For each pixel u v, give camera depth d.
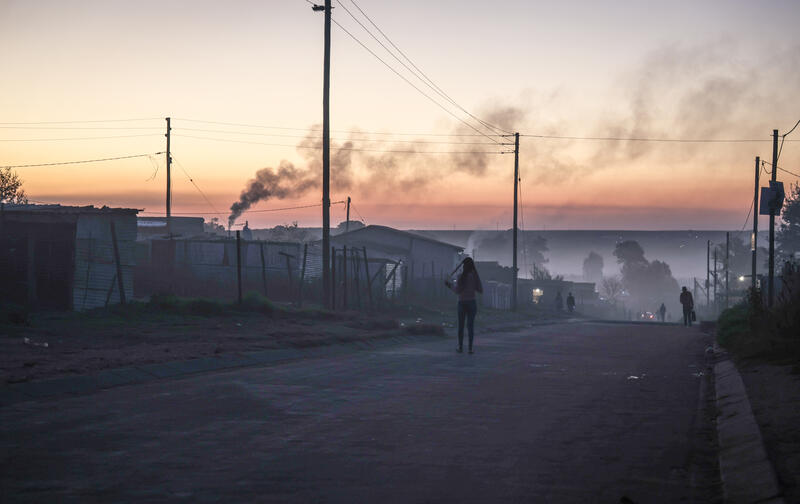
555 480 5.34
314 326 19.47
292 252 39.66
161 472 5.35
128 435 6.59
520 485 5.18
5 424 6.99
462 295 15.77
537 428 7.28
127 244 24.09
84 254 22.61
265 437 6.63
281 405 8.33
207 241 40.28
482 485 5.16
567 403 8.89
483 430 7.13
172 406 8.12
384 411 8.08
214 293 37.22
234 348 13.46
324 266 26.41
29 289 21.62
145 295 34.09
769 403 8.12
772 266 26.50
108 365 10.52
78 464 5.53
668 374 12.54
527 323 35.41
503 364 13.38
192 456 5.86
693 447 6.58
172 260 40.16
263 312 22.34
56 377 9.35
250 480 5.18
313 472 5.43
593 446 6.52
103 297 23.25
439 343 18.70
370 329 19.95
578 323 40.84
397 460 5.86
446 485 5.14
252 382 10.13
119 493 4.80
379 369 12.09
